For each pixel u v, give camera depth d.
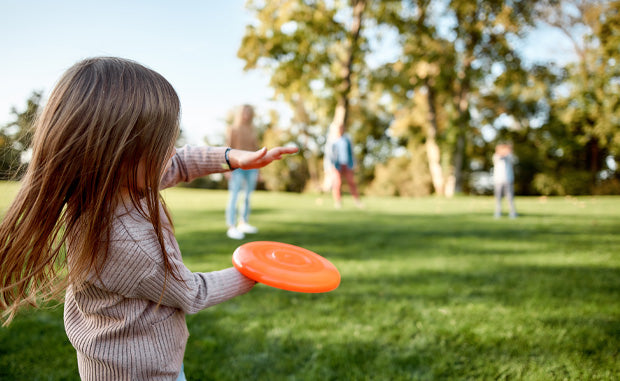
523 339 2.54
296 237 5.88
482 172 30.52
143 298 0.98
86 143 0.91
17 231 0.93
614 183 26.44
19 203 0.94
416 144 27.66
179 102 1.07
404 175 29.41
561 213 10.03
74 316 1.04
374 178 33.66
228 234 5.77
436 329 2.69
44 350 2.32
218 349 2.41
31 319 2.72
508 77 21.56
